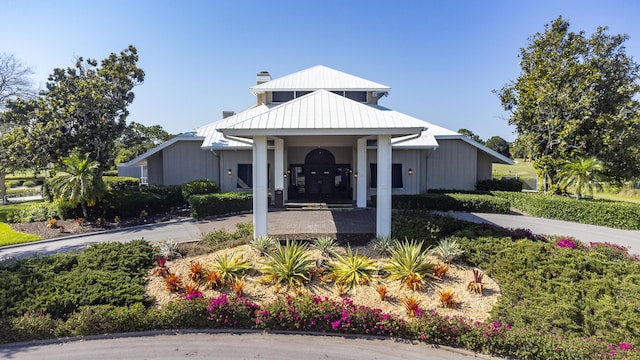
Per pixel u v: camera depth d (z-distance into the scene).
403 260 7.50
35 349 5.58
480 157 20.89
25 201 26.33
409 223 10.06
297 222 12.52
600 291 6.71
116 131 19.27
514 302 6.55
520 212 16.98
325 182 19.30
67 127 17.77
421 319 5.84
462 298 6.77
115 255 8.22
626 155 17.66
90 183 13.73
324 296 6.90
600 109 18.69
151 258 8.45
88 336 5.91
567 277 7.25
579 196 16.28
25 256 10.07
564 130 17.88
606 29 18.39
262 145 9.73
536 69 19.47
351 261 7.68
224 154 19.16
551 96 18.36
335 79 22.95
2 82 23.69
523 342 5.20
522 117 19.67
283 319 6.05
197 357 5.31
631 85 18.23
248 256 8.62
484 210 16.53
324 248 8.88
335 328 5.91
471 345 5.47
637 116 17.64
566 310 6.02
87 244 11.38
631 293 6.50
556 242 9.54
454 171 19.94
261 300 6.75
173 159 19.77
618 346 5.17
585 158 17.22
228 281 7.19
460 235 9.54
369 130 9.49
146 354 5.40
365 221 12.60
